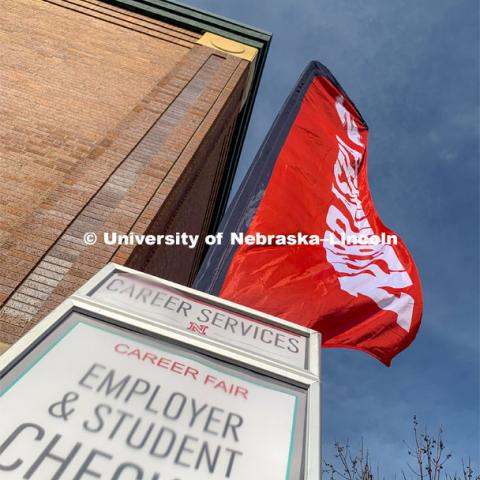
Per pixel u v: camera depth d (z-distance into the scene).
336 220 5.05
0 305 3.31
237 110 9.12
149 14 9.04
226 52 8.77
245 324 2.36
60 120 5.89
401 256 5.10
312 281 4.16
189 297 2.42
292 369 2.03
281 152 5.13
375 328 4.25
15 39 7.14
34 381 1.60
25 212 4.46
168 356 1.91
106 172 5.07
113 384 1.69
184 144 5.90
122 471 1.37
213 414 1.69
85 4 8.65
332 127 6.35
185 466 1.45
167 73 7.73
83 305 2.02
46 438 1.41
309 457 1.58
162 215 5.04
